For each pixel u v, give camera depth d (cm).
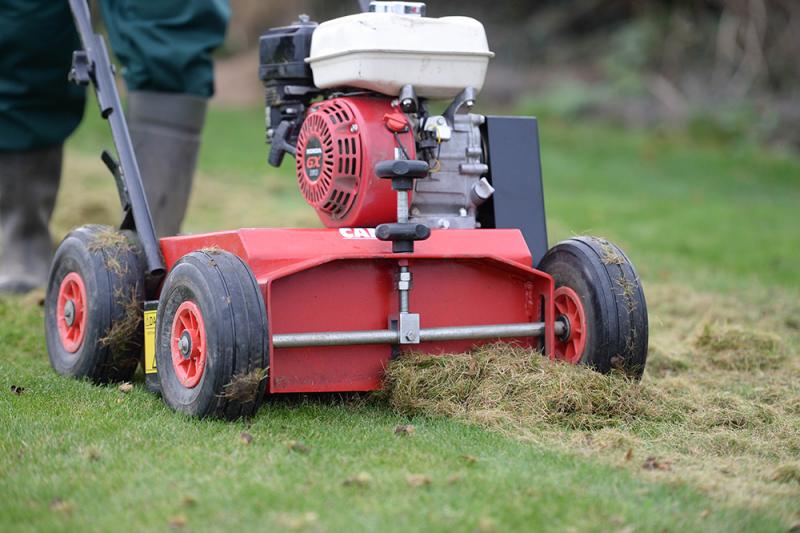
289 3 5381
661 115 4206
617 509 675
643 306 950
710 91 4341
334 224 991
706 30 4584
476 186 1009
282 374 901
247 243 901
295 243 912
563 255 984
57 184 1566
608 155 3694
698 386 1113
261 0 5450
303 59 1037
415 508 662
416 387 912
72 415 889
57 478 716
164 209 1413
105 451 780
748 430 912
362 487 701
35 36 1414
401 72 947
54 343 1097
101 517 646
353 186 958
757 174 3466
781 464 789
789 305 1620
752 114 4050
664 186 3178
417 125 992
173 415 892
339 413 917
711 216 2619
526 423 870
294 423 875
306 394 989
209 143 3478
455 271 970
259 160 3195
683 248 2192
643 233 2350
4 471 736
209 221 2159
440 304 965
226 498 671
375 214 962
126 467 743
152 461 756
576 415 891
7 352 1194
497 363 938
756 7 4331
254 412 866
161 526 627
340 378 923
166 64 1370
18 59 1433
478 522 638
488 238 980
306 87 1053
